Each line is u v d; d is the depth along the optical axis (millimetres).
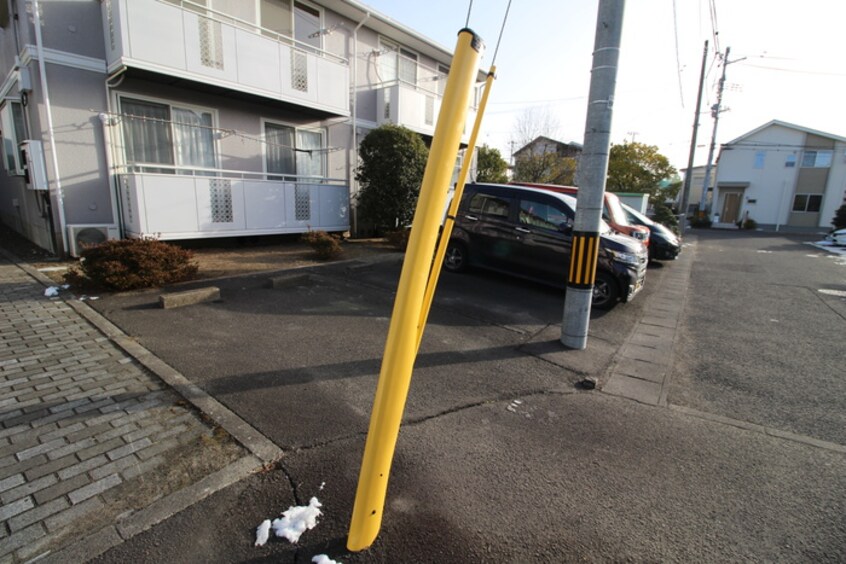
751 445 2885
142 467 2348
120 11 6941
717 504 2295
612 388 3711
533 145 29734
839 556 1969
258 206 9258
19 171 8969
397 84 12438
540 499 2273
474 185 7867
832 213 28641
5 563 1734
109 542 1865
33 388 3145
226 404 3059
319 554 1857
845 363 4449
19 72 7262
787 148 29516
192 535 1929
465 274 8016
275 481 2305
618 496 2326
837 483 2508
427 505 2191
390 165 11008
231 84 8469
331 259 8625
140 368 3551
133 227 7785
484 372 3912
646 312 6344
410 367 1722
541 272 6855
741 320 6031
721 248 16125
